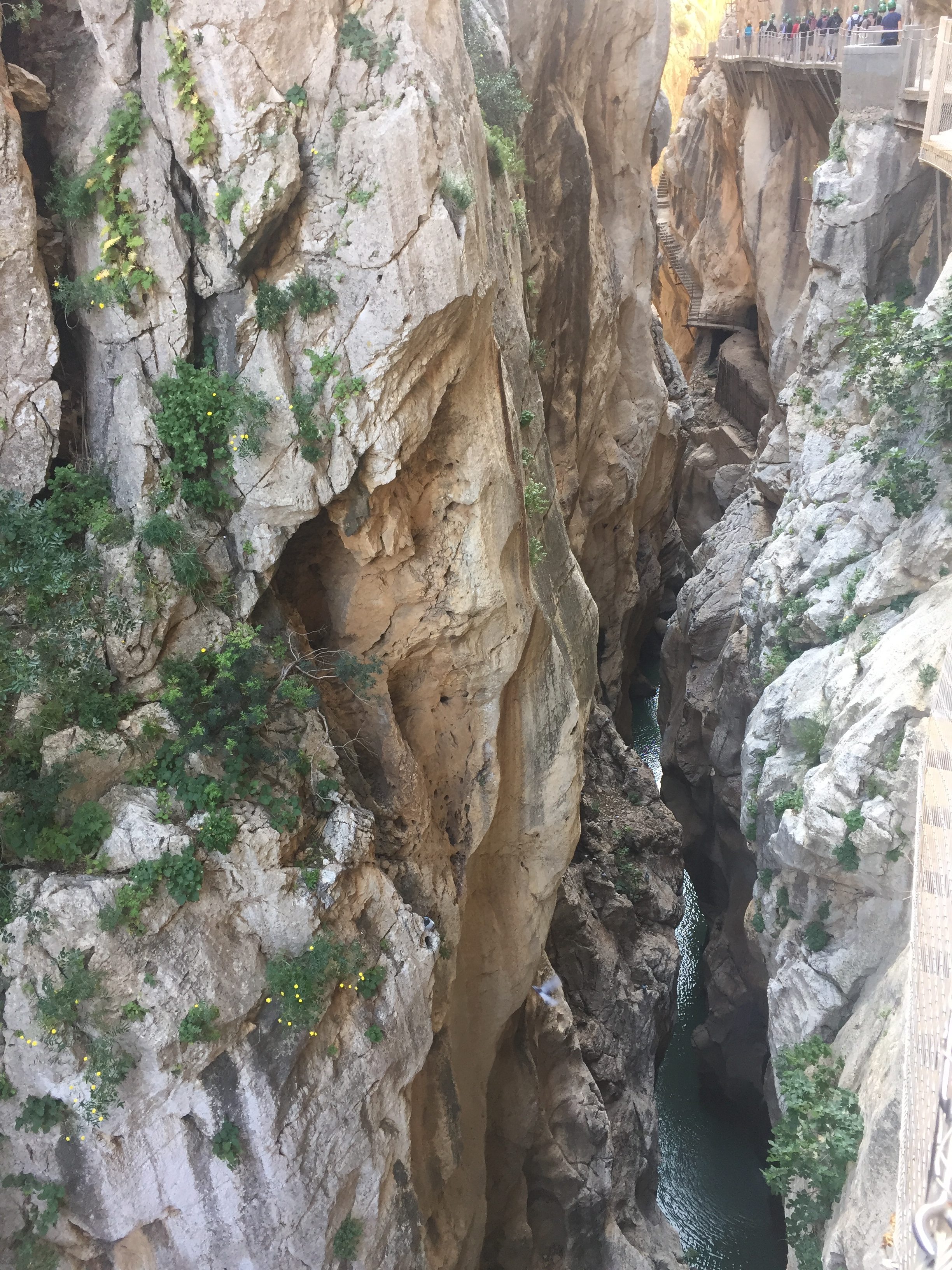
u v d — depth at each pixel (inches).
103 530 398.6
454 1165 489.7
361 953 408.2
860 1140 444.1
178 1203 368.5
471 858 528.1
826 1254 429.4
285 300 401.4
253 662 419.2
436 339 417.4
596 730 878.4
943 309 594.6
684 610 1042.7
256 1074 371.2
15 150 381.7
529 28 755.4
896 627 557.3
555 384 864.9
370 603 469.1
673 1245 677.9
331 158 397.4
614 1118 669.9
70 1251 366.3
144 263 398.6
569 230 834.8
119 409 406.0
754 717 685.9
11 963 353.1
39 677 381.4
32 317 391.9
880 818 487.2
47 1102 354.0
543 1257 611.5
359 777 470.9
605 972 708.0
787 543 764.0
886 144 783.7
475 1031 552.1
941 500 570.9
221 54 375.9
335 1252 393.7
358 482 424.8
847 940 536.7
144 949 360.2
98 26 382.9
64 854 366.0
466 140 425.1
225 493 418.6
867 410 784.9
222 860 382.3
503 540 482.6
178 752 389.1
